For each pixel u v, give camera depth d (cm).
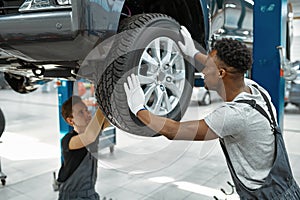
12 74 283
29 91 298
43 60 162
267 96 166
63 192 165
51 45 150
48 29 147
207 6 215
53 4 148
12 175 343
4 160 395
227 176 242
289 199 142
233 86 150
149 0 204
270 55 267
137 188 163
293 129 599
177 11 204
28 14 151
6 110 868
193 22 208
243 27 377
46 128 597
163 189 168
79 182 164
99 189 163
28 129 588
